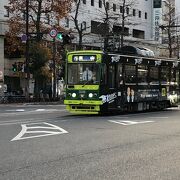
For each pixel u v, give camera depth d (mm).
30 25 45281
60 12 45594
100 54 23031
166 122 19609
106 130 16156
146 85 26703
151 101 27344
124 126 17672
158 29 81938
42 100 44031
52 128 16641
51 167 9281
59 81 48062
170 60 29453
